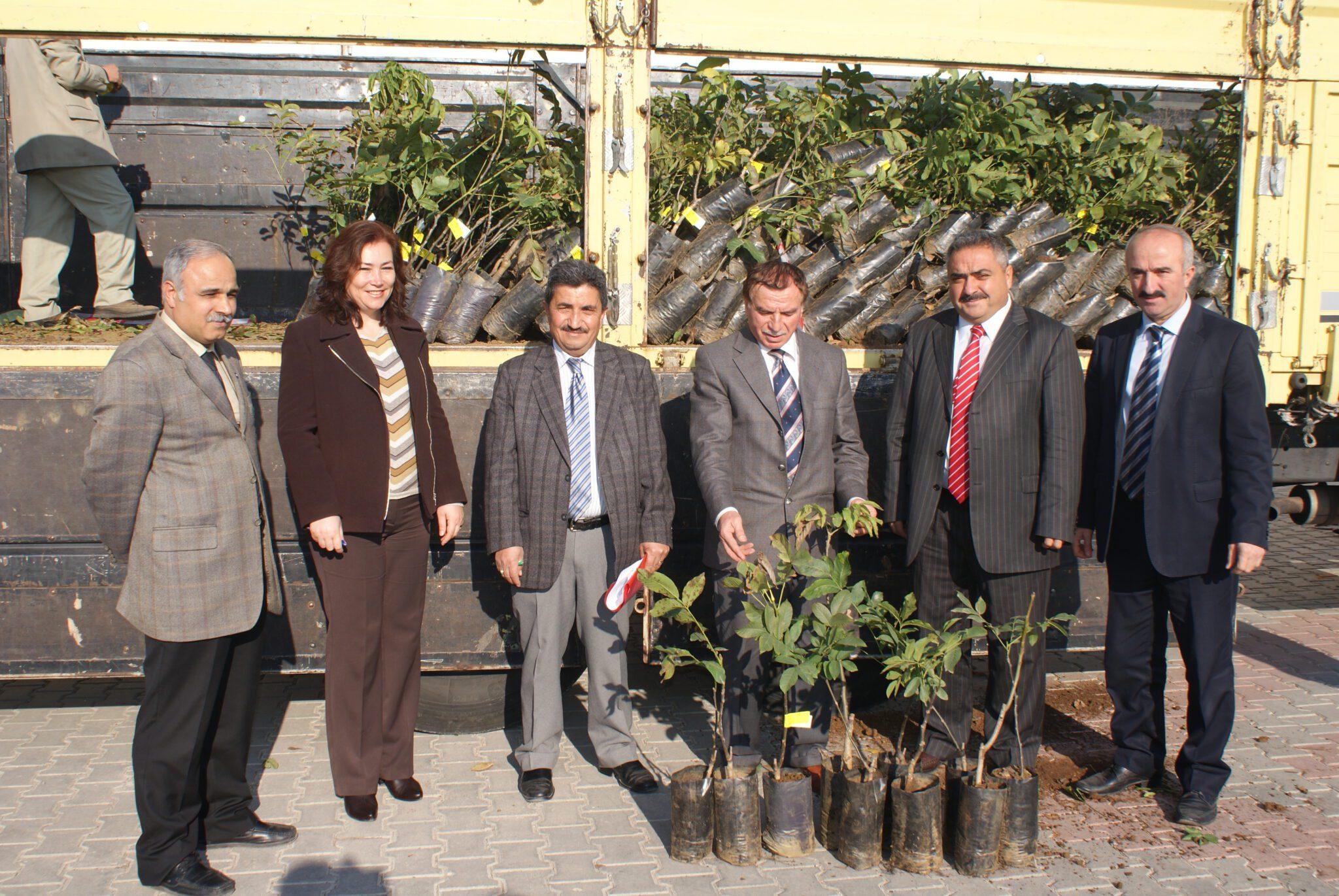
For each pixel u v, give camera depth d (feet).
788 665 10.94
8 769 12.09
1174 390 10.73
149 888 9.53
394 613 10.91
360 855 10.11
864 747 12.75
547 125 18.01
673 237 13.48
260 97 17.47
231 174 17.44
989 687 11.53
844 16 12.39
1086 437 11.60
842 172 14.61
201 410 9.30
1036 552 10.96
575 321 10.82
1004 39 12.75
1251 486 10.41
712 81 15.52
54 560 11.66
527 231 13.88
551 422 11.00
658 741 13.00
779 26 12.28
